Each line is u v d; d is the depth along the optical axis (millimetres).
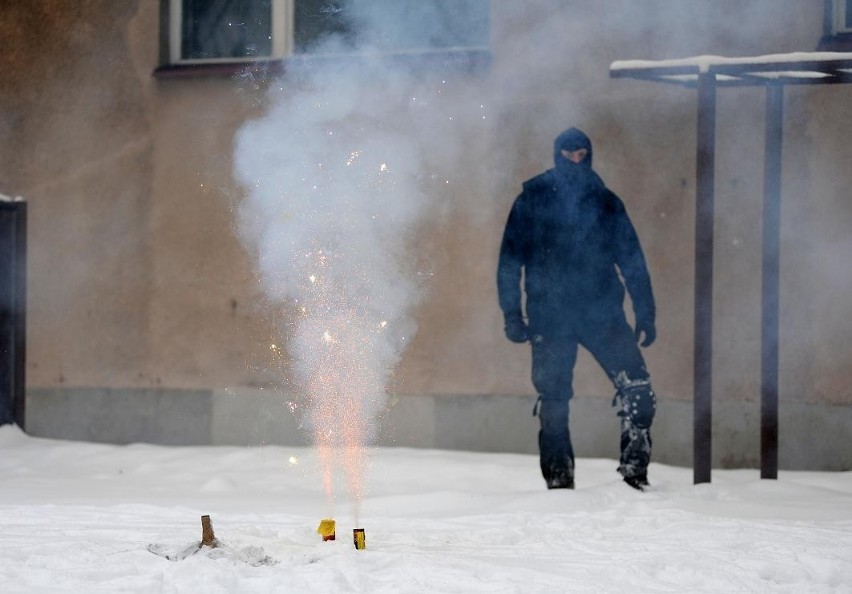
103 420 17109
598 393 14977
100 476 13852
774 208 12492
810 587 6707
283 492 12367
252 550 7207
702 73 12117
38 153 17391
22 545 7816
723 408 14484
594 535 8516
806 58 11805
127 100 17047
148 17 16969
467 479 13305
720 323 14508
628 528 8844
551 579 6746
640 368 11328
